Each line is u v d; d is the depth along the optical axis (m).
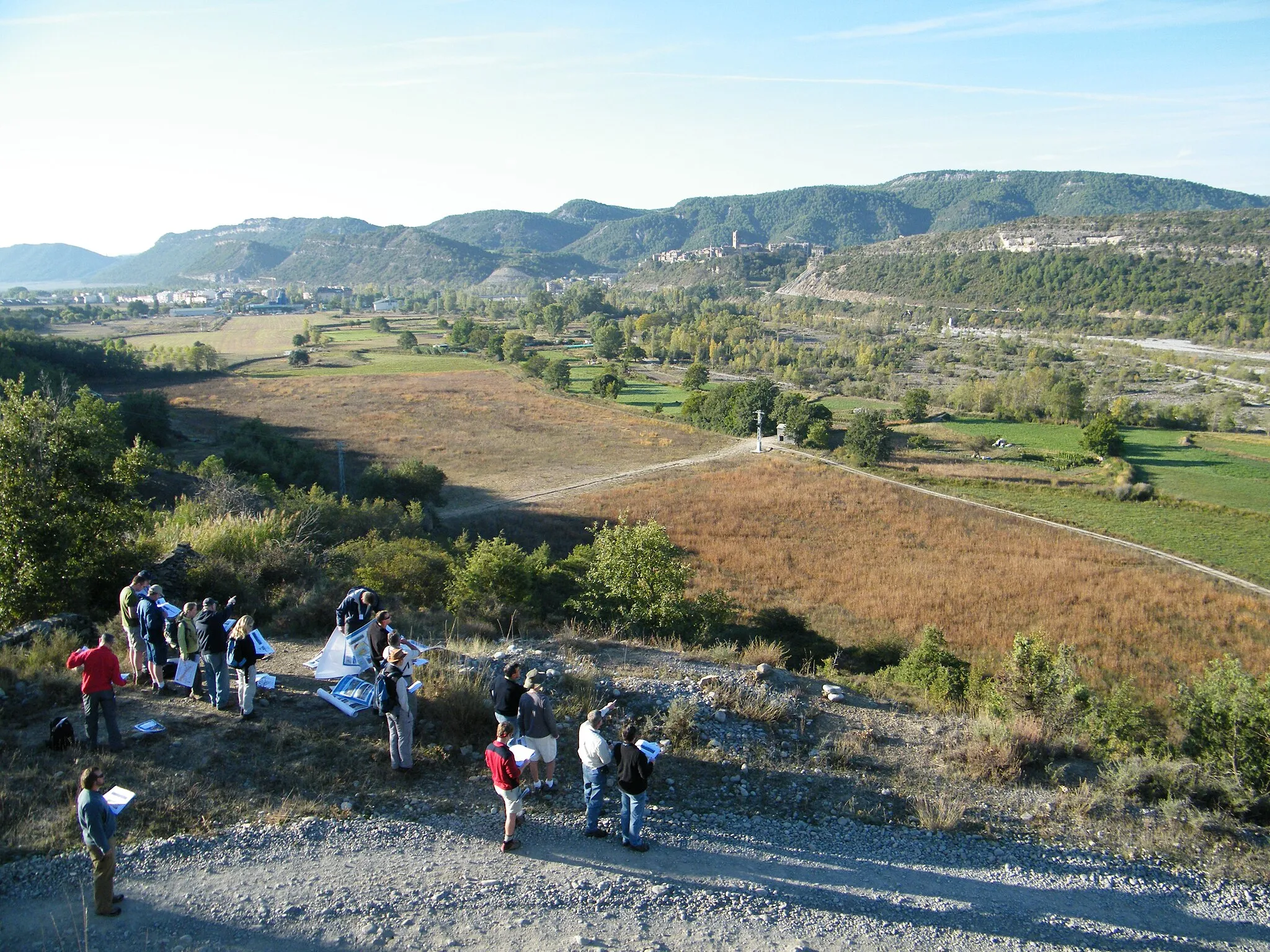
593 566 25.44
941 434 85.00
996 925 8.41
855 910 8.46
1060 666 15.43
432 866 8.53
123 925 7.20
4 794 8.83
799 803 10.68
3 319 169.00
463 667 13.05
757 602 36.91
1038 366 128.88
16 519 15.00
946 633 33.72
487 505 57.56
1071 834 10.47
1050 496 60.38
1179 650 33.12
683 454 76.12
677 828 9.74
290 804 9.36
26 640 13.13
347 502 42.84
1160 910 8.95
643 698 13.17
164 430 72.06
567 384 112.75
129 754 10.04
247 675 11.09
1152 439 83.38
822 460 71.56
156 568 17.19
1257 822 11.34
